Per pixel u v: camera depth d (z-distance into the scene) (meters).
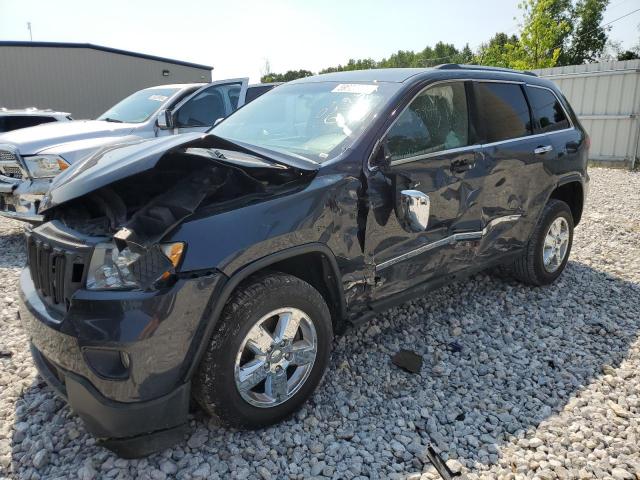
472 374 3.48
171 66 27.20
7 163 6.06
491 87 4.16
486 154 3.91
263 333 2.68
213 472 2.53
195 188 2.53
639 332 4.07
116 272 2.33
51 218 2.96
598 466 2.62
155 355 2.33
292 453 2.69
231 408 2.61
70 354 2.35
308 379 2.92
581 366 3.58
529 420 2.98
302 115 3.70
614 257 5.90
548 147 4.51
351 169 3.05
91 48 23.94
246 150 2.87
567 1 42.38
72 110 24.08
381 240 3.21
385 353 3.69
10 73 22.62
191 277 2.39
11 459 2.63
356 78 3.85
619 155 13.70
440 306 4.49
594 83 13.88
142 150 2.64
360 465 2.60
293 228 2.71
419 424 2.95
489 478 2.54
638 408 3.10
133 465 2.56
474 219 3.90
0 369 3.43
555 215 4.74
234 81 8.29
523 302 4.61
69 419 2.90
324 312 2.92
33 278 2.81
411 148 3.43
